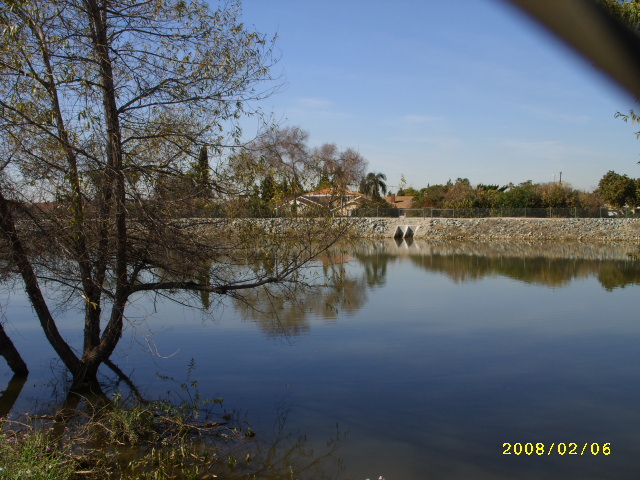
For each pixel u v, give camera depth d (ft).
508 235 150.30
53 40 21.76
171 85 24.41
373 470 19.40
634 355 33.04
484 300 51.31
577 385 27.89
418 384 27.99
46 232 22.75
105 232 23.06
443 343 35.60
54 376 29.01
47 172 21.54
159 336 37.22
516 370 30.25
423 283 62.34
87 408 24.77
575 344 35.55
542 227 150.20
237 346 34.68
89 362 26.68
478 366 30.89
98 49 22.97
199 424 22.81
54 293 30.53
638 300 51.62
